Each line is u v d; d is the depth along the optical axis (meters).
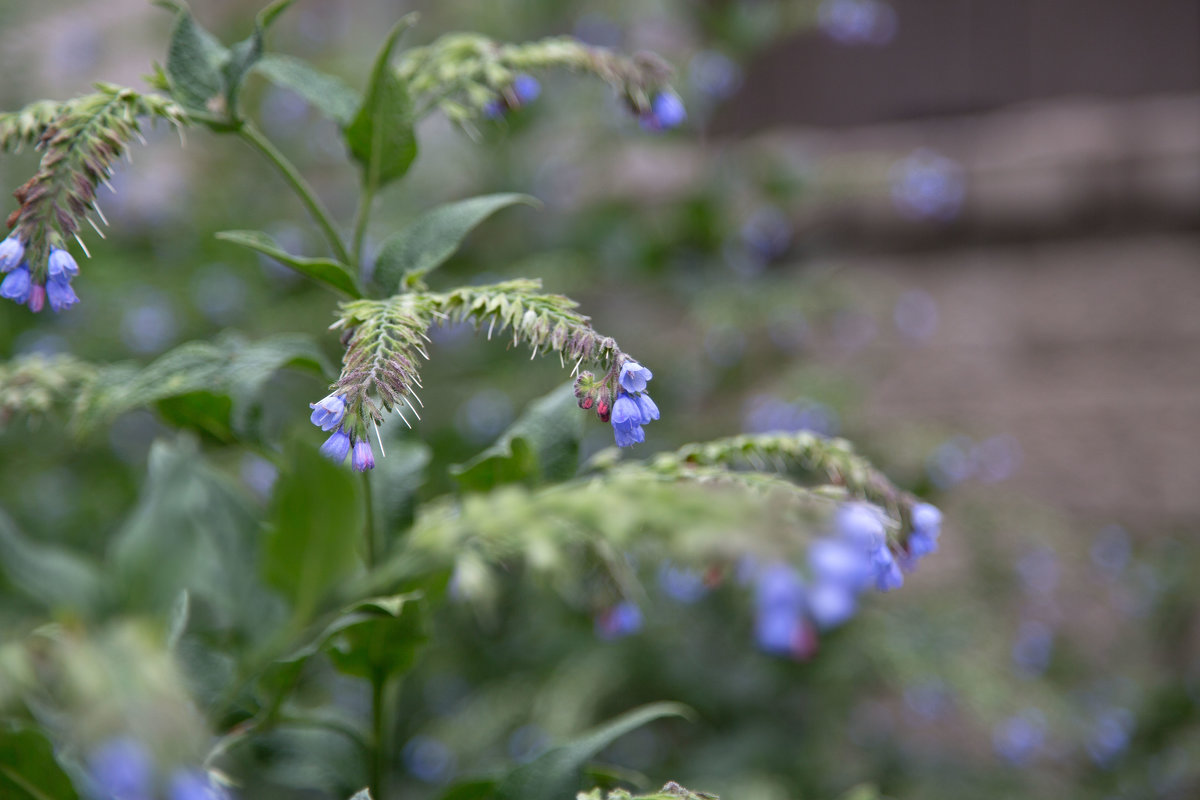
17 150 1.11
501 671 3.00
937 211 4.28
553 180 4.05
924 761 3.14
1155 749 3.17
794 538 0.83
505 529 1.01
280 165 1.29
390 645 1.30
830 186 4.02
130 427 3.31
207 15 4.82
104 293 3.56
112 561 1.33
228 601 1.28
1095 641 3.87
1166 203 4.59
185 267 3.98
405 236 1.26
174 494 1.32
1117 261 4.63
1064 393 4.59
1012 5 5.11
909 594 3.38
